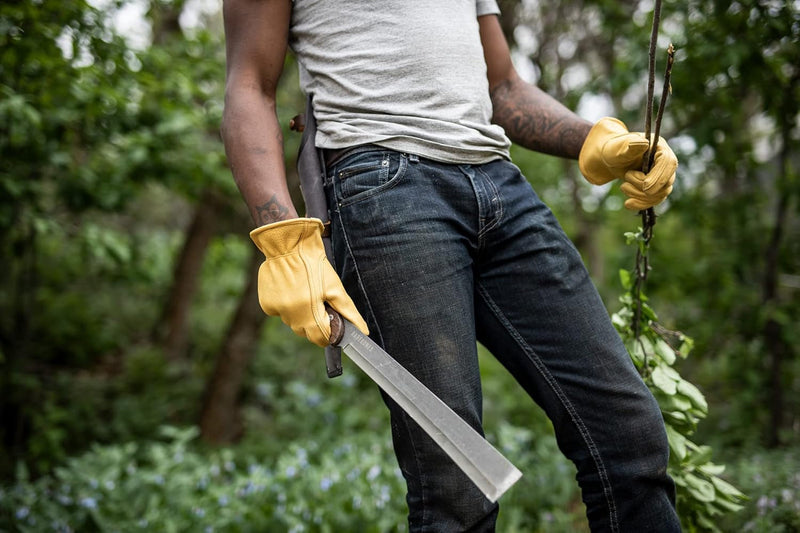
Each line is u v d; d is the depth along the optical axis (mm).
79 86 3336
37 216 4121
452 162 1137
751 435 3674
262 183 1122
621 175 1231
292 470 3176
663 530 1129
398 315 1086
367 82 1154
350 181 1124
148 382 6922
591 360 1140
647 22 3666
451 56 1172
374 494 2961
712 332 3973
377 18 1167
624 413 1124
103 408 6039
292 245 1085
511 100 1423
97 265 7594
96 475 3432
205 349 8438
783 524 2150
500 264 1190
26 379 4934
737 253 3967
